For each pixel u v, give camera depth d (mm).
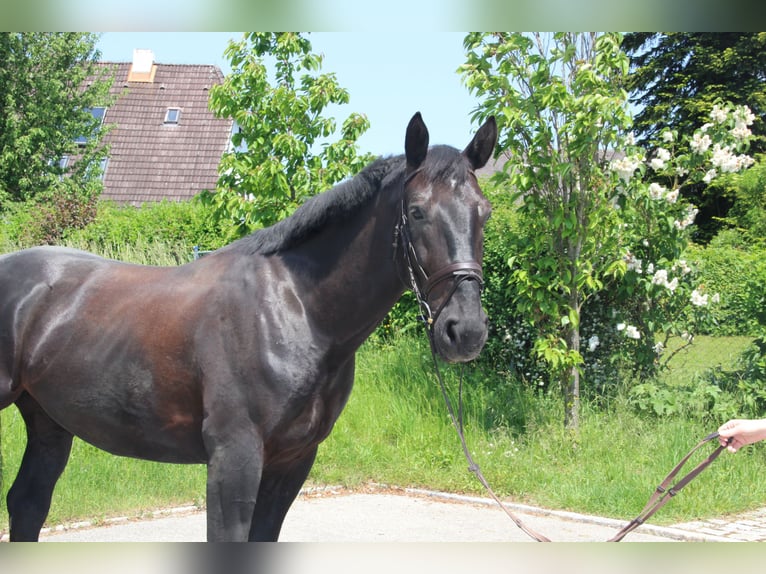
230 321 2994
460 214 2740
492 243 8445
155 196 25062
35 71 20125
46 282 3463
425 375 8211
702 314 7562
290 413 2928
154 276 3363
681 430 6789
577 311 7012
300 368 2945
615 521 5457
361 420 7484
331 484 6645
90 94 21188
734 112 7262
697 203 16094
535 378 8211
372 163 3141
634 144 7172
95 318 3293
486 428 7375
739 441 2783
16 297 3447
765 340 6980
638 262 7285
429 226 2762
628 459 6516
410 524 5449
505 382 8156
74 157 25031
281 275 3088
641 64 17969
